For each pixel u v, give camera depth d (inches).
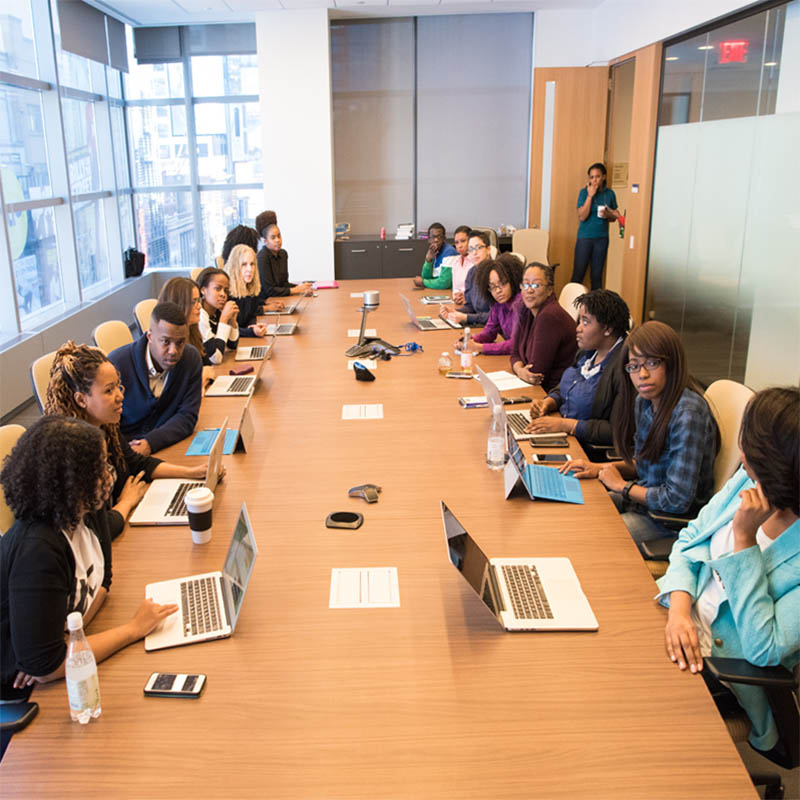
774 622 64.1
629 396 110.7
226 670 66.1
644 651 68.1
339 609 75.1
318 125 331.6
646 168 269.1
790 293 183.0
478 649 68.6
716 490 102.8
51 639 62.9
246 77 353.7
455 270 259.4
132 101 355.9
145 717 60.7
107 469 68.7
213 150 362.6
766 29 188.5
